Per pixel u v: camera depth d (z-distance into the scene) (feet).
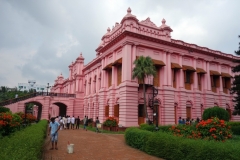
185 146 26.32
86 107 127.54
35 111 214.07
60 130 74.59
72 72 169.78
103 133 65.98
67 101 130.41
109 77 94.38
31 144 21.39
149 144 33.58
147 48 83.30
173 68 87.45
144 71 70.03
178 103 87.10
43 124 51.21
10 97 213.87
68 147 33.94
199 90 94.89
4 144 21.11
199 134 35.27
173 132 39.14
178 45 88.99
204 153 23.24
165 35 87.40
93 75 122.83
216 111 54.24
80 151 35.45
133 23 80.43
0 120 37.86
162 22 90.74
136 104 74.69
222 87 105.40
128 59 76.69
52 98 124.36
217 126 35.19
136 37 79.41
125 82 74.23
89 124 98.73
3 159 15.35
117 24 95.96
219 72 104.88
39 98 117.08
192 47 93.86
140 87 78.54
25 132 31.73
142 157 31.30
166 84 83.61
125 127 69.92
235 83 72.79
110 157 31.27
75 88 148.15
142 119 76.59
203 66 98.63
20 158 15.92
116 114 79.05
